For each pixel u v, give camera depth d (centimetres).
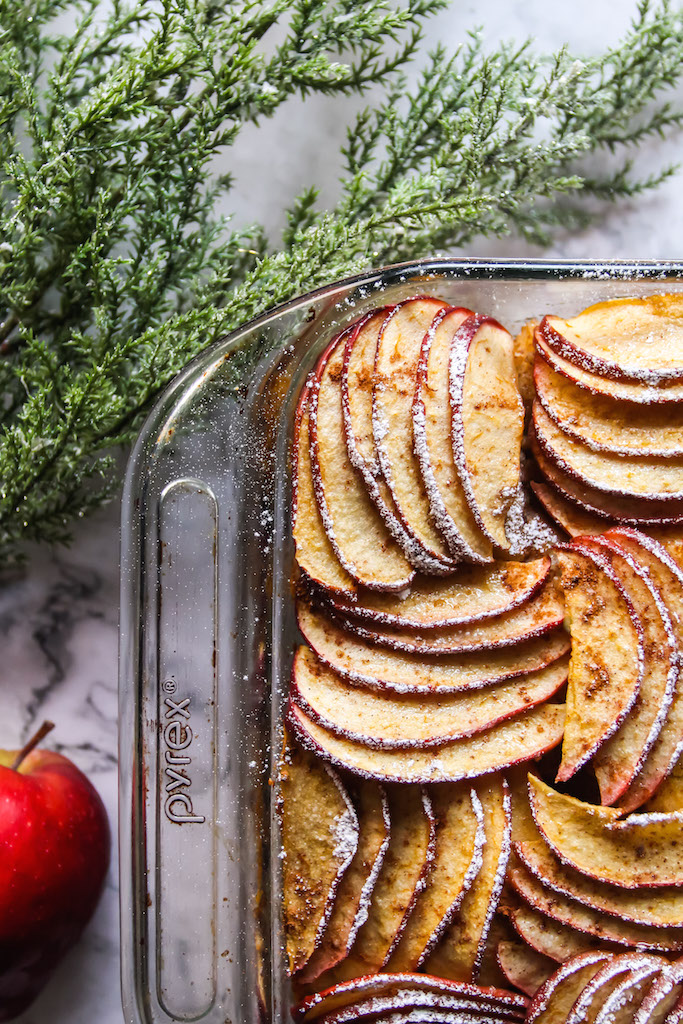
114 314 49
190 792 48
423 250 50
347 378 46
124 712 47
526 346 48
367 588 46
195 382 48
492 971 46
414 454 46
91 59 49
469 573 47
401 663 46
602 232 54
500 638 46
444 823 46
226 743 48
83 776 51
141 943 47
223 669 48
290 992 47
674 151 54
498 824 46
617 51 50
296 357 48
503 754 46
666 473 47
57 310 53
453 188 50
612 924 45
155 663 48
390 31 49
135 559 47
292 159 53
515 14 53
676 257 54
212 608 48
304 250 48
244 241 52
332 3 51
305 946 46
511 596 46
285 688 48
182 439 48
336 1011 46
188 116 49
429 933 45
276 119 53
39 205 47
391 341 47
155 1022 47
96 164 49
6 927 48
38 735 50
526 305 48
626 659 46
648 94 52
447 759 46
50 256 54
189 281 52
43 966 50
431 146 51
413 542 46
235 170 53
